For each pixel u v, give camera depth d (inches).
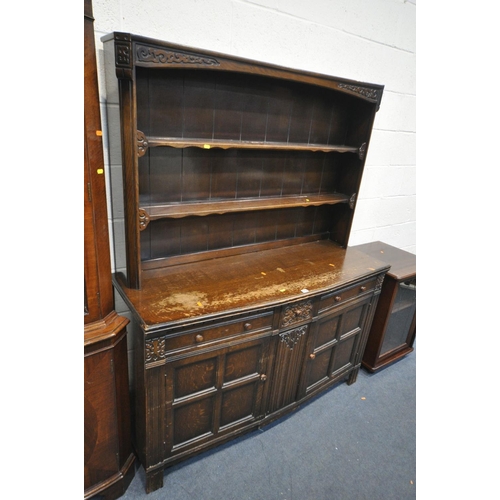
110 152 49.8
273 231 69.7
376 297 69.9
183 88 49.3
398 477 56.0
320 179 71.5
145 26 46.7
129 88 38.9
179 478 52.9
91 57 34.3
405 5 72.4
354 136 67.9
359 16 66.5
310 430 63.8
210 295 49.4
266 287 53.5
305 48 62.1
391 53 75.3
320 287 55.2
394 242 103.1
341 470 56.4
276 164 63.7
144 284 51.4
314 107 63.4
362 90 58.6
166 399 46.1
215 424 53.2
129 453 52.1
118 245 55.2
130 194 44.0
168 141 45.3
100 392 43.1
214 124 53.9
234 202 59.2
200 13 49.7
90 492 46.6
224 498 50.5
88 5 32.8
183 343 44.3
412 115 86.5
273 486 52.8
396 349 85.7
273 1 55.1
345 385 76.9
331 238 78.2
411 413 69.8
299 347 58.0
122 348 45.4
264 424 61.4
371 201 90.0
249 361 52.3
